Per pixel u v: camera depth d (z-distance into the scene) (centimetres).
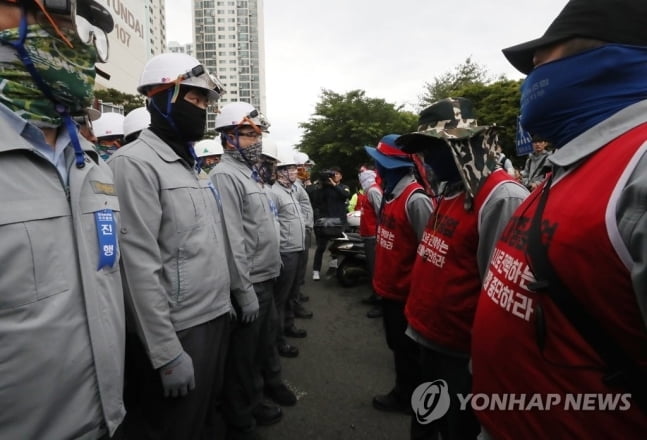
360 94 2852
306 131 3025
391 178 262
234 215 229
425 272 182
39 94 102
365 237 481
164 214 165
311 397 294
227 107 267
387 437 246
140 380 167
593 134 91
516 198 146
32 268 91
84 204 109
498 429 104
